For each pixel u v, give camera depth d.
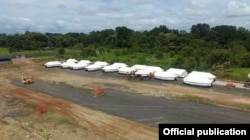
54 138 30.80
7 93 51.97
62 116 37.72
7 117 38.34
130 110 40.03
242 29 137.75
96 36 155.25
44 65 86.81
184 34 133.75
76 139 30.45
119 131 32.56
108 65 75.88
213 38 125.56
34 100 46.59
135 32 149.75
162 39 112.88
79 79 63.41
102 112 39.41
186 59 75.38
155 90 51.38
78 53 111.69
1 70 79.50
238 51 86.00
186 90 51.09
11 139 30.94
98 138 30.69
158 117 36.84
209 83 53.06
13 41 156.50
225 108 40.62
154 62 79.69
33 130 33.22
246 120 35.47
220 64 66.94
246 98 45.41
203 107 41.06
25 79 61.34
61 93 50.88
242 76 58.97
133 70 66.56
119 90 51.94
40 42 161.12
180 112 38.78
